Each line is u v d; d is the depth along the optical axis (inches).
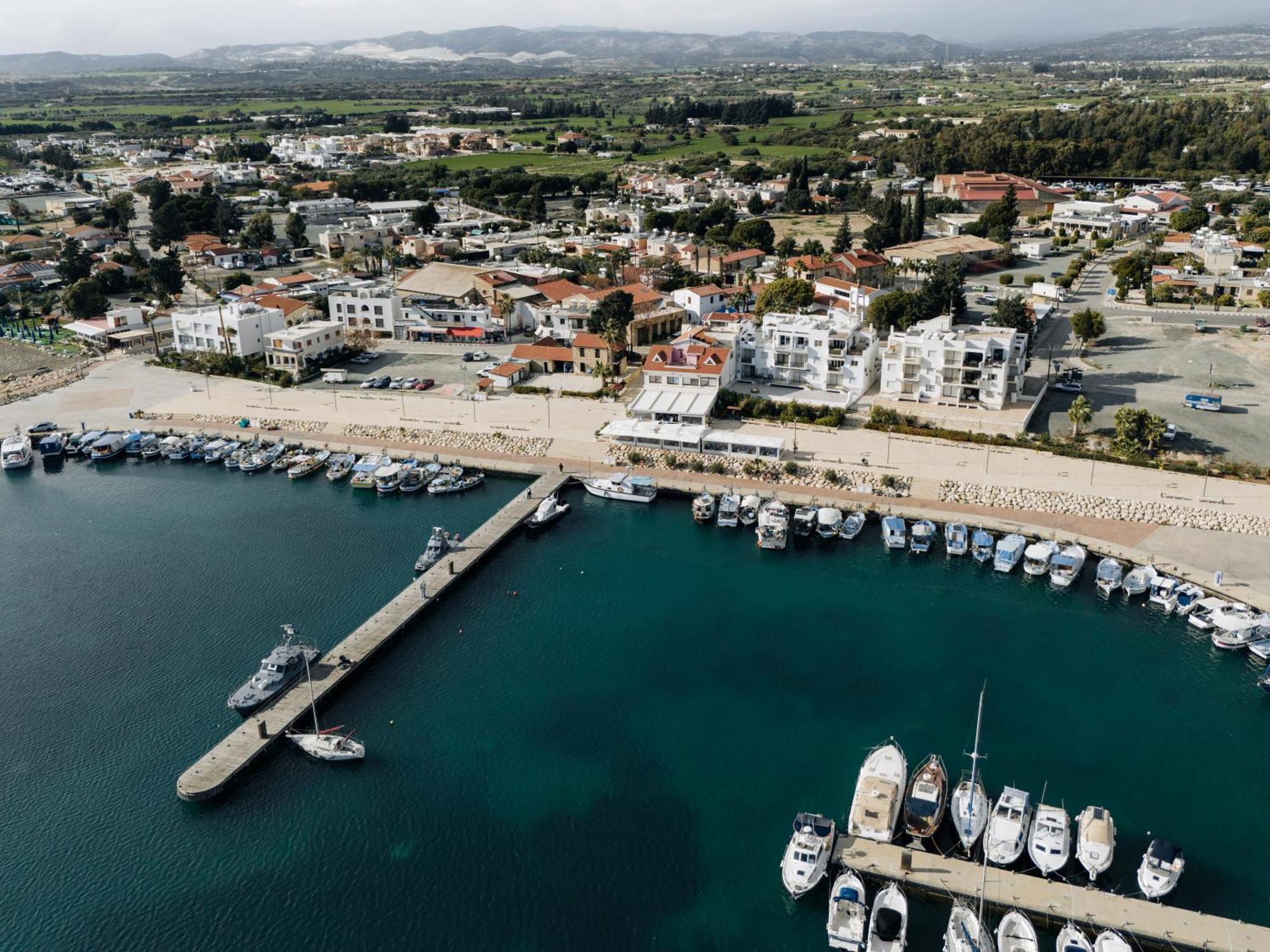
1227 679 4362.7
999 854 3344.0
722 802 3695.9
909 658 4557.1
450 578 5236.2
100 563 5541.3
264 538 5836.6
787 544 5664.4
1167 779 3752.5
